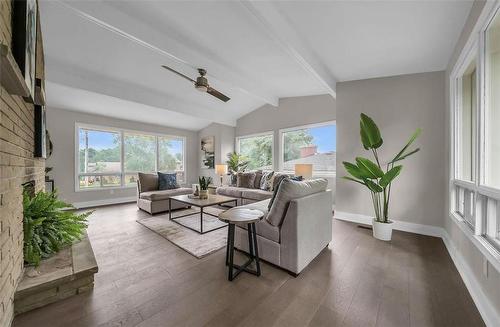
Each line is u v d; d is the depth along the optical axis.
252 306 1.47
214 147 6.58
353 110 3.49
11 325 1.27
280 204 1.89
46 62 3.11
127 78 3.79
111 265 2.03
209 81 4.09
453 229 2.28
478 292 1.52
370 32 2.25
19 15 1.16
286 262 1.89
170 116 5.67
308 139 4.98
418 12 1.90
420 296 1.58
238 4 2.04
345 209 3.58
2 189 1.10
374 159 3.30
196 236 2.82
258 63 3.28
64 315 1.37
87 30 2.58
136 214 4.07
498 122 1.53
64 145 4.62
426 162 2.93
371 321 1.34
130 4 2.16
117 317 1.36
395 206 3.15
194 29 2.50
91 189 4.96
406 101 3.08
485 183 1.59
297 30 2.31
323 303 1.50
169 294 1.59
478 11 1.63
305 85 4.23
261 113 5.88
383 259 2.17
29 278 1.48
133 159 5.77
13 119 1.31
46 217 1.88
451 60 2.48
